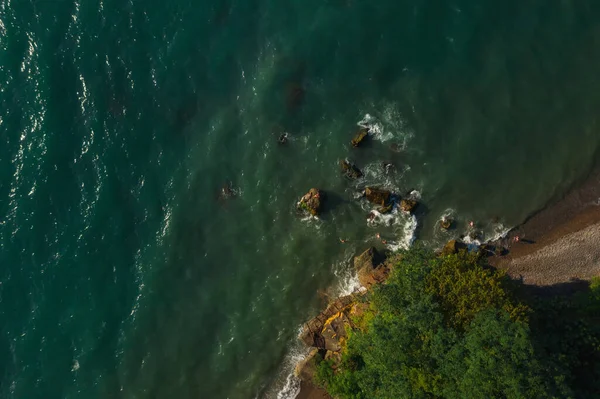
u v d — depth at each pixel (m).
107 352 46.66
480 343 34.44
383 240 47.53
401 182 47.75
